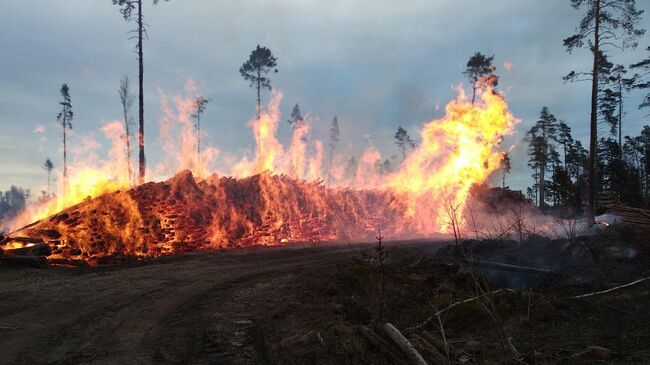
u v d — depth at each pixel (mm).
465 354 6031
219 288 11625
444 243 19719
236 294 10953
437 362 5641
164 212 20938
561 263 11102
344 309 8531
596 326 6902
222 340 7504
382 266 8312
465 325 7465
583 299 8273
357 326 6977
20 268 14367
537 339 6391
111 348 7102
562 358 5586
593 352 5602
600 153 48000
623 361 5324
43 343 7309
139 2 30609
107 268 15055
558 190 28609
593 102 24141
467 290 9203
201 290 11344
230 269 14719
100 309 9430
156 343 7371
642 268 10523
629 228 13141
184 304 9953
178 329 8156
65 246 17031
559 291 9141
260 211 24750
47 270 14344
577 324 7051
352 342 6219
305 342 6762
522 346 6102
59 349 7051
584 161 52250
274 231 24312
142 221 19797
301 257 17672
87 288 11445
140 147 30172
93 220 18562
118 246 18047
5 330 7922
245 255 18266
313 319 8062
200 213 22031
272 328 7910
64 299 10234
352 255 17719
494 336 6668
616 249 11617
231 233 22531
